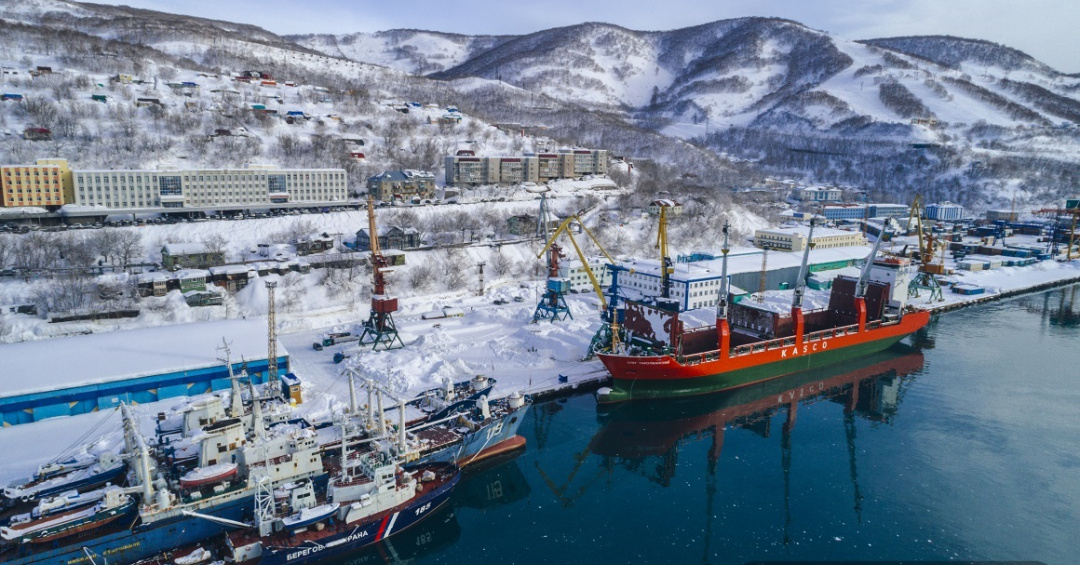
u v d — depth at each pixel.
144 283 140.25
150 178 184.00
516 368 115.00
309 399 97.81
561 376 109.50
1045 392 111.00
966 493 78.25
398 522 69.94
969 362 128.00
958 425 97.94
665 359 102.44
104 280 139.12
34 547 58.41
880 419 101.12
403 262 174.38
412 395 99.12
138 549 62.16
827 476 83.38
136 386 92.81
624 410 105.12
